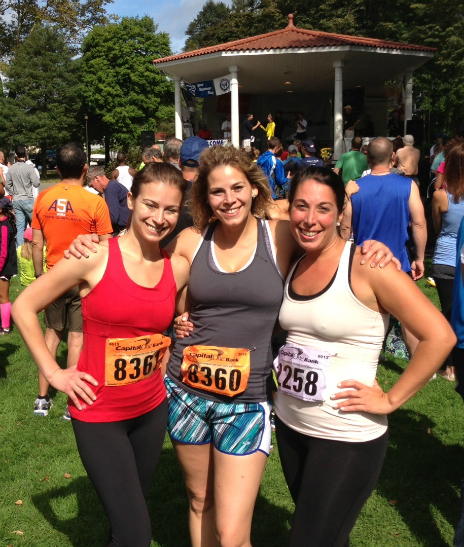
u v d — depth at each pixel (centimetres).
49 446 418
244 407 239
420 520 324
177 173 229
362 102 2323
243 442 235
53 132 4275
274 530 320
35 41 4319
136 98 4241
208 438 248
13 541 312
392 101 2325
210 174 239
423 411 461
